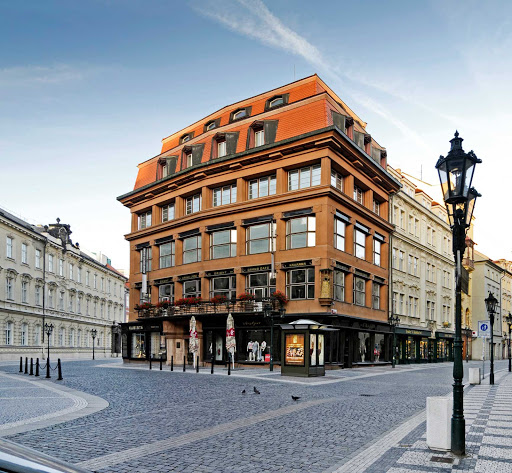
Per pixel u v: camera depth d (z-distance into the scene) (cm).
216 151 4116
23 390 1889
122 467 745
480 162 927
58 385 2106
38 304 5734
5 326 5025
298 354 2661
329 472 723
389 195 4462
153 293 4631
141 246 4897
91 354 7150
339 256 3556
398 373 3088
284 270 3588
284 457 816
